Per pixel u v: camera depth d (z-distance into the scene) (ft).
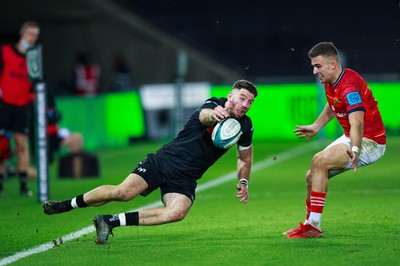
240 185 69.21
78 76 227.40
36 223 87.25
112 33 273.95
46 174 106.73
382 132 70.69
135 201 106.42
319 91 215.10
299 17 313.94
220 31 316.60
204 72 285.84
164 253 65.00
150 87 226.17
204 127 68.23
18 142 117.80
